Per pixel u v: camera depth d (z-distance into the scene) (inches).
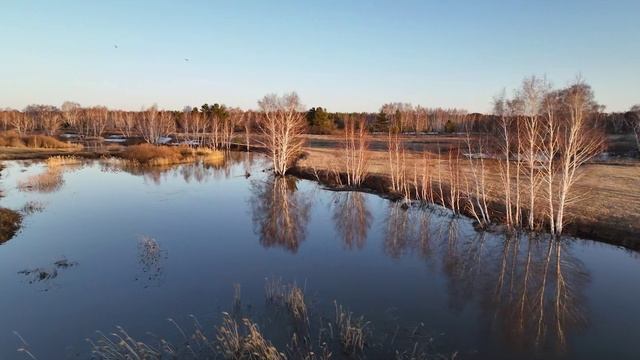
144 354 556.1
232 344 557.6
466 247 1083.3
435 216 1360.7
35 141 3129.9
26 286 784.3
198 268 894.4
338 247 1074.1
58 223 1208.8
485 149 1566.2
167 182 1948.8
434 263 971.9
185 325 645.9
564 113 1097.4
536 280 881.5
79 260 916.6
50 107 6943.9
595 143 1168.2
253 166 2586.1
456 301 769.6
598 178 1793.8
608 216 1184.2
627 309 749.9
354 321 663.1
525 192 1510.8
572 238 1098.1
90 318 670.5
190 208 1446.9
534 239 1102.4
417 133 4520.2
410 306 741.9
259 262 945.5
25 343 597.9
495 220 1239.5
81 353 573.9
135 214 1341.0
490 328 672.4
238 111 5693.9
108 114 6018.7
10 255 941.8
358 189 1796.3
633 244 1014.4
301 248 1059.3
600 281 869.2
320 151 3024.1
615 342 639.1
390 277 879.7
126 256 951.0
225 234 1158.3
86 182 1882.4
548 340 642.8
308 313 689.6
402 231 1225.4
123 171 2234.3
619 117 4148.6
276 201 1603.1
